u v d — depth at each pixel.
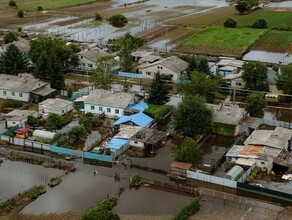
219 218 50.91
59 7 181.12
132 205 53.50
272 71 92.56
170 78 94.06
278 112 80.88
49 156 64.88
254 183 57.47
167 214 51.94
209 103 77.56
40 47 99.44
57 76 87.06
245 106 79.50
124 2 196.25
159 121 74.81
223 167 61.94
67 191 56.28
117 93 78.56
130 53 105.75
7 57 93.56
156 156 65.06
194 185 58.19
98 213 48.06
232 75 91.75
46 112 76.44
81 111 79.06
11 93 84.12
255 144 64.00
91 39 130.50
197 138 68.81
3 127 73.50
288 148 66.19
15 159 64.12
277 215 51.28
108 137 70.25
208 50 119.12
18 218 50.72
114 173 60.69
